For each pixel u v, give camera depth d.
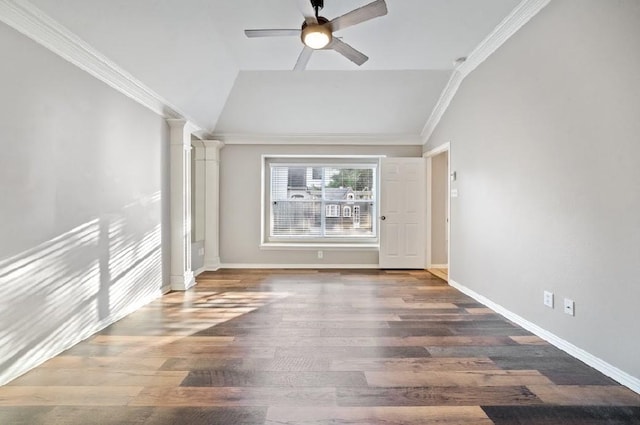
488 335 2.80
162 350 2.51
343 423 1.67
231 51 3.78
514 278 3.10
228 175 5.75
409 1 2.86
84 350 2.51
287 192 6.09
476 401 1.87
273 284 4.61
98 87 2.88
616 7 2.01
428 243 5.73
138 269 3.54
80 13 2.33
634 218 1.94
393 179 5.70
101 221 2.94
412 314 3.34
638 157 1.91
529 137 2.85
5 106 2.05
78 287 2.67
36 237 2.28
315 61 4.01
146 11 2.65
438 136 5.07
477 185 3.79
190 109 4.41
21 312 2.17
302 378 2.10
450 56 3.82
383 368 2.23
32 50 2.22
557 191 2.53
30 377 2.12
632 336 1.96
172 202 4.29
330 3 2.91
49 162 2.38
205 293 4.13
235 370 2.20
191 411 1.77
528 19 2.82
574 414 1.75
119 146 3.19
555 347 2.56
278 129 5.53
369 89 4.69
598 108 2.15
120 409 1.78
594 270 2.21
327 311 3.43
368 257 5.82
